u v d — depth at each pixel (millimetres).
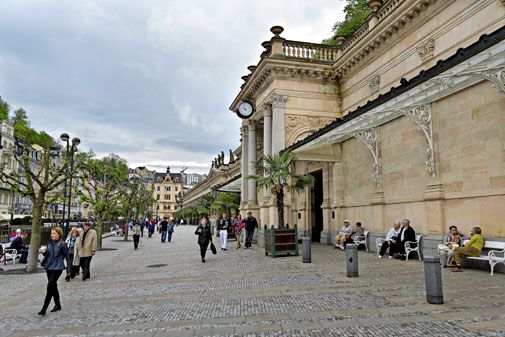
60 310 7578
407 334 5141
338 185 19594
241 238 26125
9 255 15961
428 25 16625
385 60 19656
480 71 9609
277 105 22828
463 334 5035
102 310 7410
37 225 13844
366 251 16406
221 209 39094
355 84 22312
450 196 12203
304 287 8773
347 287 8531
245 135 30328
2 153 51281
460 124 11898
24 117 79812
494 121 10711
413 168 14047
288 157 17922
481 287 7992
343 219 19297
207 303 7574
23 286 10844
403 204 14602
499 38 7512
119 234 45969
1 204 52656
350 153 18859
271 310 6773
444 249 10859
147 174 175125
